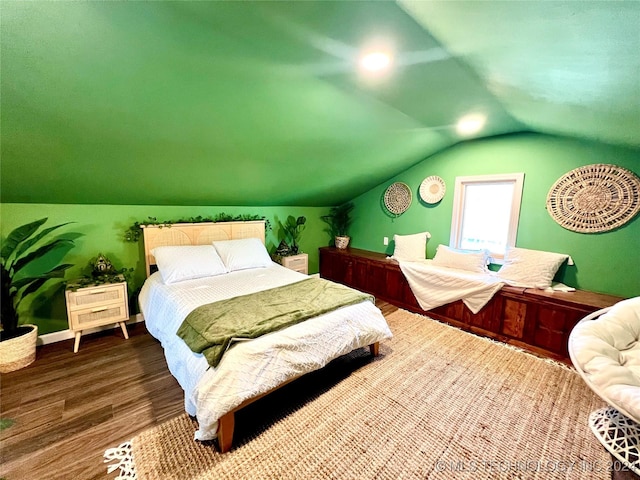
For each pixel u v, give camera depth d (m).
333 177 3.64
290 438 1.59
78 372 2.19
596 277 2.57
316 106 2.05
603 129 2.09
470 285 2.90
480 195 3.38
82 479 1.35
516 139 2.97
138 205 3.01
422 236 3.83
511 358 2.44
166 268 2.72
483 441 1.57
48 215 2.53
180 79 1.52
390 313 3.46
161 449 1.51
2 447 1.51
